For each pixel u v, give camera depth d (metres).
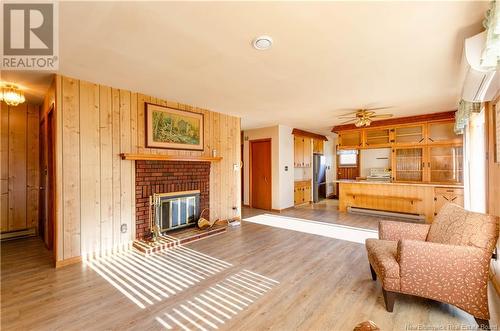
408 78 3.01
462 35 2.01
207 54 2.34
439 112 4.98
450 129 5.12
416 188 5.21
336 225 4.90
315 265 2.94
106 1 1.57
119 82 3.12
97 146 3.17
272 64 2.58
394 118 5.61
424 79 3.04
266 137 6.68
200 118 4.48
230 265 2.95
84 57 2.39
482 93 2.45
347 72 2.81
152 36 2.02
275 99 3.94
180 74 2.85
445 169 5.28
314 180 8.18
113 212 3.32
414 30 1.95
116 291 2.34
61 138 2.88
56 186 2.86
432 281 1.89
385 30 1.95
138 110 3.58
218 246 3.64
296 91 3.52
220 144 4.92
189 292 2.33
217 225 4.57
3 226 3.99
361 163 6.63
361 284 2.46
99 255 3.19
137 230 3.57
